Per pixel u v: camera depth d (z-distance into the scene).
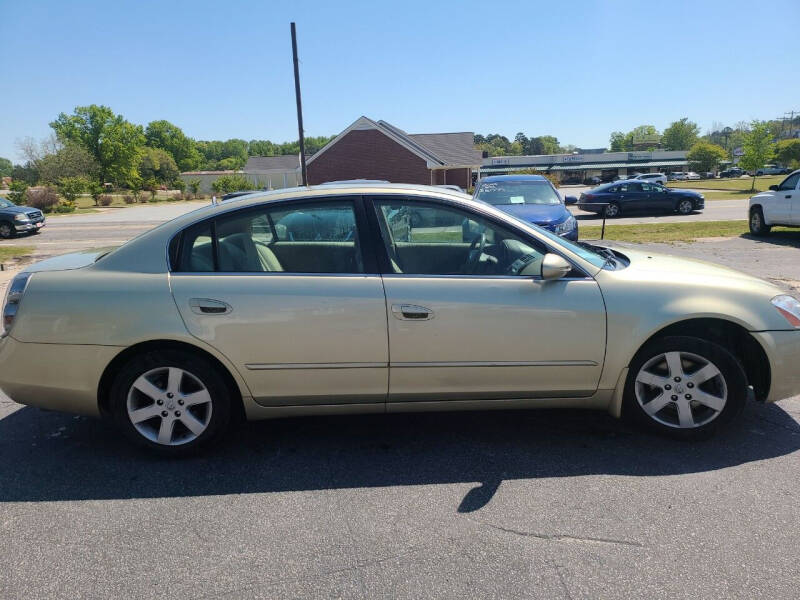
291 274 3.21
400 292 3.17
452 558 2.43
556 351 3.23
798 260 9.95
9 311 3.24
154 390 3.26
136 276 3.20
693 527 2.60
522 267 3.32
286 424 3.83
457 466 3.22
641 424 3.44
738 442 3.41
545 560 2.40
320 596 2.22
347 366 3.20
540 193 11.20
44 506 2.88
